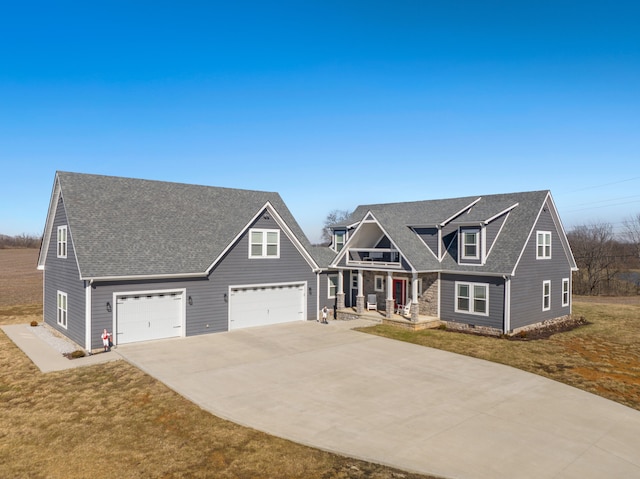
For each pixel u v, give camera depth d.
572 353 19.58
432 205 29.72
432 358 18.25
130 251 20.56
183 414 12.08
